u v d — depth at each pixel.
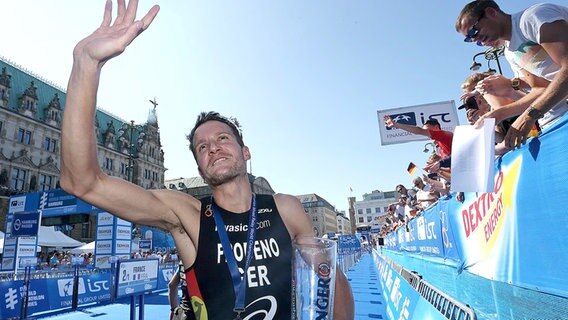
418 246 4.95
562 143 1.24
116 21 1.29
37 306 8.59
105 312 9.11
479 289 2.14
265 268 1.28
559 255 1.30
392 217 11.38
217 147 1.51
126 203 1.37
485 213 2.12
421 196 6.06
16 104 37.19
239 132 1.70
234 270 1.28
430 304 3.22
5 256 13.95
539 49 1.81
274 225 1.39
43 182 37.94
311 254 0.95
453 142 1.75
